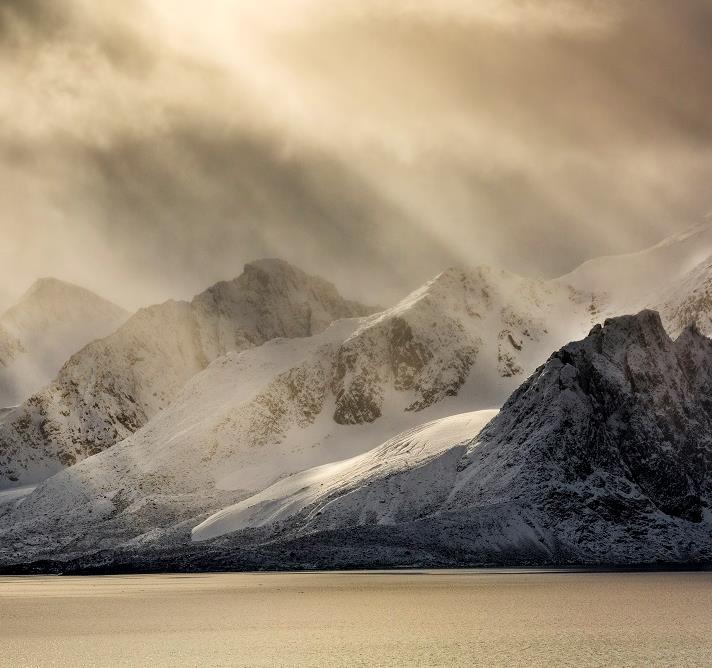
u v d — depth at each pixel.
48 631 92.56
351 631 90.00
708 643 79.06
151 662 72.88
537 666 69.12
